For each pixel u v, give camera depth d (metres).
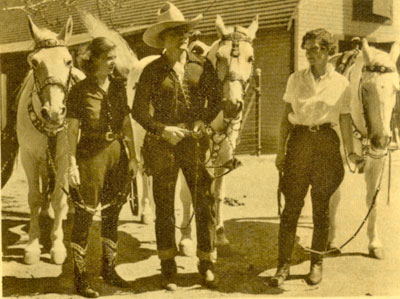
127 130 3.87
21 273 4.12
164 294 3.80
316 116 3.76
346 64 4.62
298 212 3.93
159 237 3.90
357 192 6.83
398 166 8.05
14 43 11.36
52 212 5.60
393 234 5.05
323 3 10.25
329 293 3.79
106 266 3.95
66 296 3.74
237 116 4.45
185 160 3.84
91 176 3.71
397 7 11.13
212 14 10.66
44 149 4.31
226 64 4.21
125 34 9.67
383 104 4.05
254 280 4.07
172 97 3.79
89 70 3.74
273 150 10.52
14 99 4.84
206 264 3.95
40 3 7.18
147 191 5.69
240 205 6.43
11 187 7.38
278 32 10.24
